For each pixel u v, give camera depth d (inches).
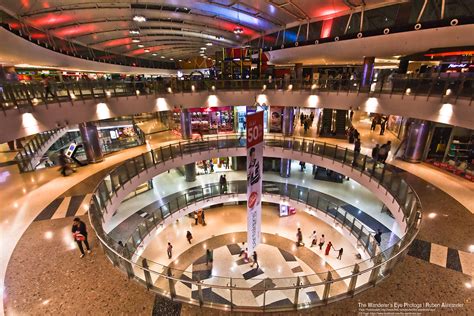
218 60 889.5
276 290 196.5
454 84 418.0
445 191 417.4
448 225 321.4
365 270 205.6
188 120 845.8
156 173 605.0
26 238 303.1
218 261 585.9
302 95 724.0
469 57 505.4
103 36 876.0
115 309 199.0
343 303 200.5
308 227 705.6
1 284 230.7
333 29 654.5
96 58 1007.6
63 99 484.4
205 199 674.2
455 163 510.3
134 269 224.8
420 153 544.7
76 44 854.5
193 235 677.9
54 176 518.3
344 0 548.4
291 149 714.2
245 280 203.3
